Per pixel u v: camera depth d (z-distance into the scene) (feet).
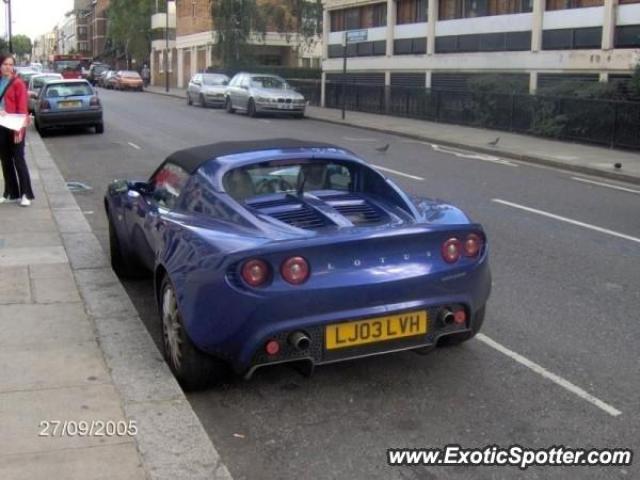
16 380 14.35
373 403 14.56
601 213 34.32
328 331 13.70
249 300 13.15
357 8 114.83
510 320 19.16
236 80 101.60
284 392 15.06
